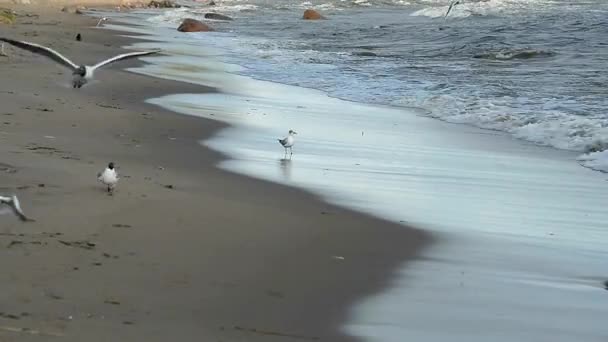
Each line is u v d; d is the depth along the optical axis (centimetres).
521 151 1620
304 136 1695
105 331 650
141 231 934
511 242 1035
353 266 896
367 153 1565
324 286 823
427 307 789
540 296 841
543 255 988
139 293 747
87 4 6431
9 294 708
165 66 2802
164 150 1446
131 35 4022
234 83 2459
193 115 1830
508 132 1802
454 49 3397
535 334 735
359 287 832
